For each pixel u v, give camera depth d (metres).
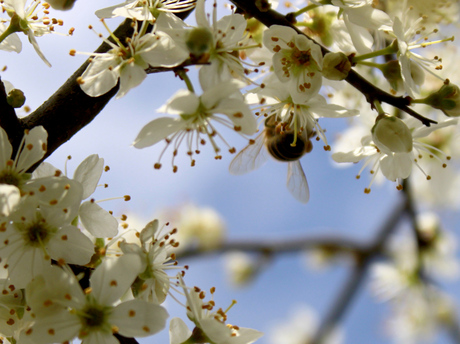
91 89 0.33
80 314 0.32
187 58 0.33
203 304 0.34
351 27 0.35
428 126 0.34
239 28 0.34
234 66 0.34
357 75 0.34
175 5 0.34
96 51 0.34
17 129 0.33
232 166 0.37
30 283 0.32
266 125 0.37
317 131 0.35
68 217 0.33
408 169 0.35
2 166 0.33
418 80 0.35
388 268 0.57
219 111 0.33
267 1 0.34
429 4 0.37
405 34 0.35
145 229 0.33
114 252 0.34
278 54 0.34
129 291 0.34
